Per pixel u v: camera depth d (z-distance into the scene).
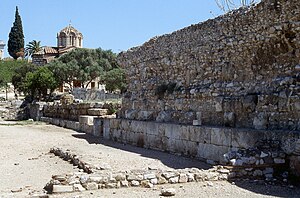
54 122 41.25
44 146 22.22
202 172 11.37
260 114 14.16
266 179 11.56
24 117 54.59
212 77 17.53
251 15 15.14
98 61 77.25
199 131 15.97
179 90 19.58
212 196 9.73
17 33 119.31
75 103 37.78
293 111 13.02
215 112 16.62
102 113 31.61
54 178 10.20
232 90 16.08
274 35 14.17
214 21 17.34
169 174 11.04
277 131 12.41
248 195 9.86
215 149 14.90
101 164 13.75
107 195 9.69
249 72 15.50
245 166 11.62
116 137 24.66
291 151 11.77
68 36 108.19
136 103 23.94
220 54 17.08
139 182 10.73
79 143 23.30
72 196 9.47
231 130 14.06
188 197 9.62
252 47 15.27
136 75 24.56
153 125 19.97
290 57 13.88
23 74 71.25
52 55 102.81
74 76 72.25
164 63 21.23
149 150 19.62
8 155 18.62
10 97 74.62
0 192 10.49
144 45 23.44
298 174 11.45
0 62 104.12
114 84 66.75
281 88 13.83
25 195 9.72
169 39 20.83
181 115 19.06
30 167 15.18
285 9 13.72
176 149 17.72
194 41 18.72
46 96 58.56
